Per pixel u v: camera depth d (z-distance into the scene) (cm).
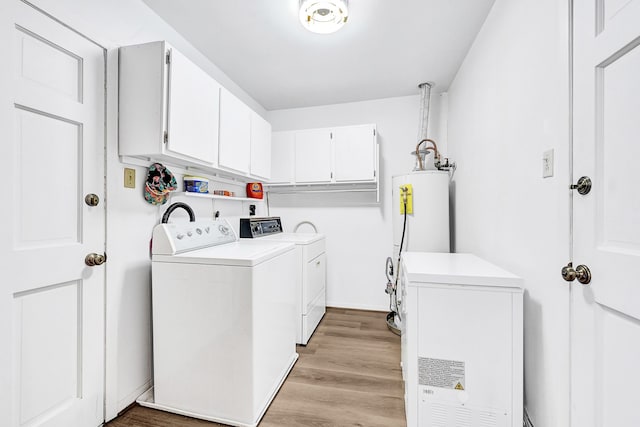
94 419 135
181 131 151
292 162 298
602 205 85
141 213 162
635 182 74
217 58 229
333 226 322
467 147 220
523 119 130
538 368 118
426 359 121
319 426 138
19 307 108
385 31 194
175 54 146
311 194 329
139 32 162
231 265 141
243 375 139
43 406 115
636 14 71
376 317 288
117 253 147
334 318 286
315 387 170
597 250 86
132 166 156
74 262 127
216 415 143
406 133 304
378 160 298
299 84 276
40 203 115
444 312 119
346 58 229
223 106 193
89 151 133
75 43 127
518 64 135
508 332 113
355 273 316
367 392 165
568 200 98
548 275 110
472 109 207
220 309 142
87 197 132
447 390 119
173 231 156
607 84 83
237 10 173
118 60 147
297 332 229
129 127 145
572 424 96
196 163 173
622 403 78
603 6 84
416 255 177
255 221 253
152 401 155
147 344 165
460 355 117
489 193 172
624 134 77
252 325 139
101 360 139
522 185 131
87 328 132
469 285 117
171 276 149
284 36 200
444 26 188
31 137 112
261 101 318
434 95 296
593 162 87
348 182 286
